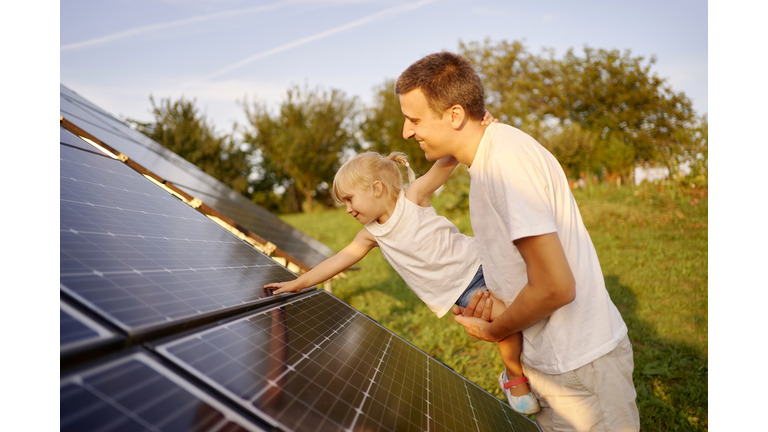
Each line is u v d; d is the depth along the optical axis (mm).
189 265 1417
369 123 24938
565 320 1624
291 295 1839
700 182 11445
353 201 2043
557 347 1633
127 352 830
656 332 4848
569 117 19469
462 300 2082
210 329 1094
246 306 1348
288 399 944
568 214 1610
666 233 9164
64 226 1161
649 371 3883
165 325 935
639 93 16797
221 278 1487
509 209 1441
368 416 1063
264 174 31250
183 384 825
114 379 741
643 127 16609
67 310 809
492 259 1718
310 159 26781
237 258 1870
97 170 1841
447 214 14281
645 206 10969
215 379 881
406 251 2068
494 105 21406
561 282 1394
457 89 1591
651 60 17266
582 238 1685
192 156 22516
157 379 799
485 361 4445
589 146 15039
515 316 1538
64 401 647
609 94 17859
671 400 3510
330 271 2100
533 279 1444
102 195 1566
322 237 13039
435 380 1724
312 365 1184
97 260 1061
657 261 7477
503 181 1485
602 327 1628
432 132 1664
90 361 751
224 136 24531
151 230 1517
